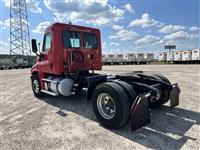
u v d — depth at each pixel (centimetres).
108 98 380
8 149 295
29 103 594
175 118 418
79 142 315
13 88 938
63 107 538
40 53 638
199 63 3906
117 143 308
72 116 454
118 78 455
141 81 464
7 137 340
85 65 595
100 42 643
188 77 1221
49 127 385
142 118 347
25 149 294
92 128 376
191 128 362
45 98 666
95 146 299
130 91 363
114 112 360
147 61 4978
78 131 362
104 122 378
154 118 420
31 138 334
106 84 375
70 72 558
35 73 706
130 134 343
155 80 462
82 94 689
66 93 528
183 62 4297
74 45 570
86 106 546
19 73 2159
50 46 563
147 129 362
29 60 4472
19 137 339
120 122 349
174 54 4541
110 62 4959
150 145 299
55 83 555
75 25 573
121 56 4956
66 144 308
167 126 374
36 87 687
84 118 438
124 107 344
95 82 438
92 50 614
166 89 455
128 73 508
